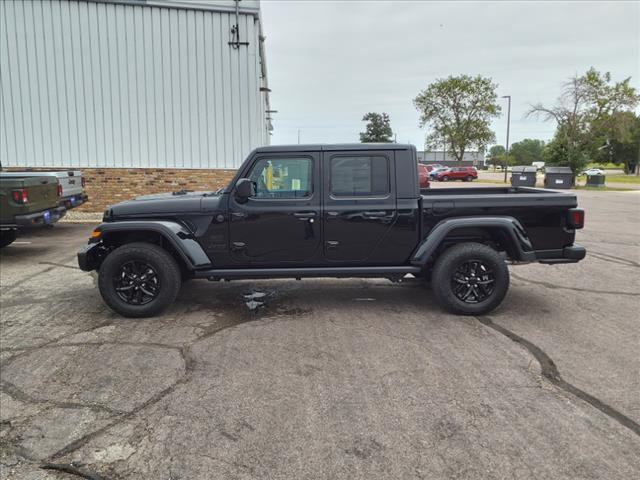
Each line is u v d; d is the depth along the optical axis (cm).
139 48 1429
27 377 399
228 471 277
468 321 531
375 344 463
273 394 365
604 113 4094
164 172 1472
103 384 385
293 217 540
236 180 541
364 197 543
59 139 1430
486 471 274
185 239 539
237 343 469
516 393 364
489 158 12488
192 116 1466
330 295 638
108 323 531
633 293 654
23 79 1405
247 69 1471
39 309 584
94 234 540
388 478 269
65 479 273
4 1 1379
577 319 539
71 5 1396
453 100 5556
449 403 350
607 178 5609
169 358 434
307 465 281
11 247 1005
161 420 331
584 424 321
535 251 557
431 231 546
